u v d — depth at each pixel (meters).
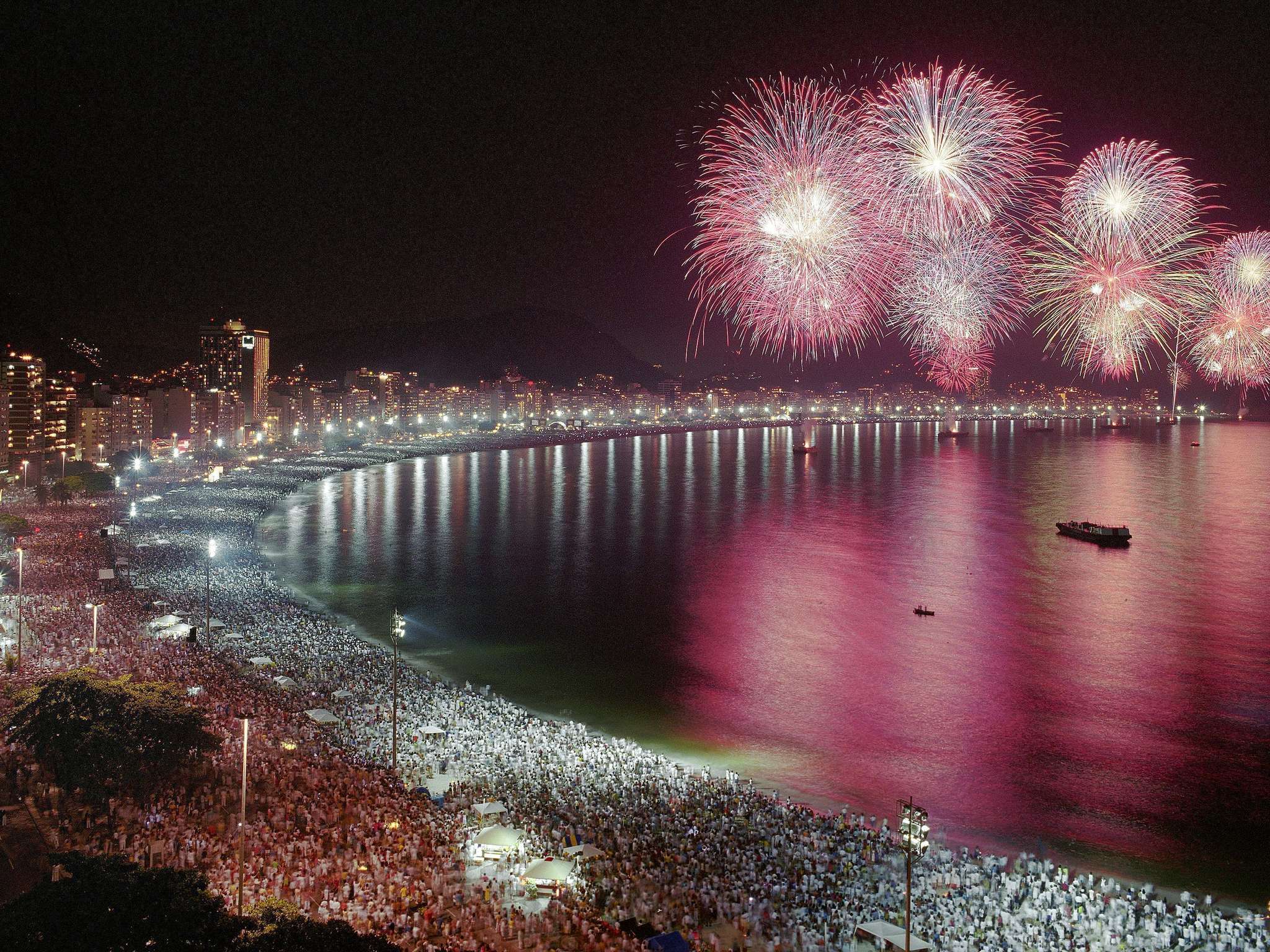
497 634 103.81
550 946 38.31
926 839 50.16
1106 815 59.53
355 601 118.44
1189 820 58.94
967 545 165.00
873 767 67.06
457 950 37.19
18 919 31.48
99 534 145.88
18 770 53.22
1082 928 41.31
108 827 46.94
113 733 50.06
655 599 122.00
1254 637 103.69
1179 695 83.75
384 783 55.47
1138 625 109.38
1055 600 122.50
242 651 82.81
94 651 78.00
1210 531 181.25
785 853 48.78
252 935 32.59
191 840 45.22
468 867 45.03
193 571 118.88
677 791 57.31
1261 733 74.31
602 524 188.00
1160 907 44.94
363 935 33.91
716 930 41.00
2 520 141.50
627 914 41.59
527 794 55.28
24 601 97.38
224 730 61.38
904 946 38.38
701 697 82.88
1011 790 63.38
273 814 49.00
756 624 109.62
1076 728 75.44
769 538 171.75
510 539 168.62
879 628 107.75
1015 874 48.25
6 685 66.50
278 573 134.75
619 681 87.19
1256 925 43.31
